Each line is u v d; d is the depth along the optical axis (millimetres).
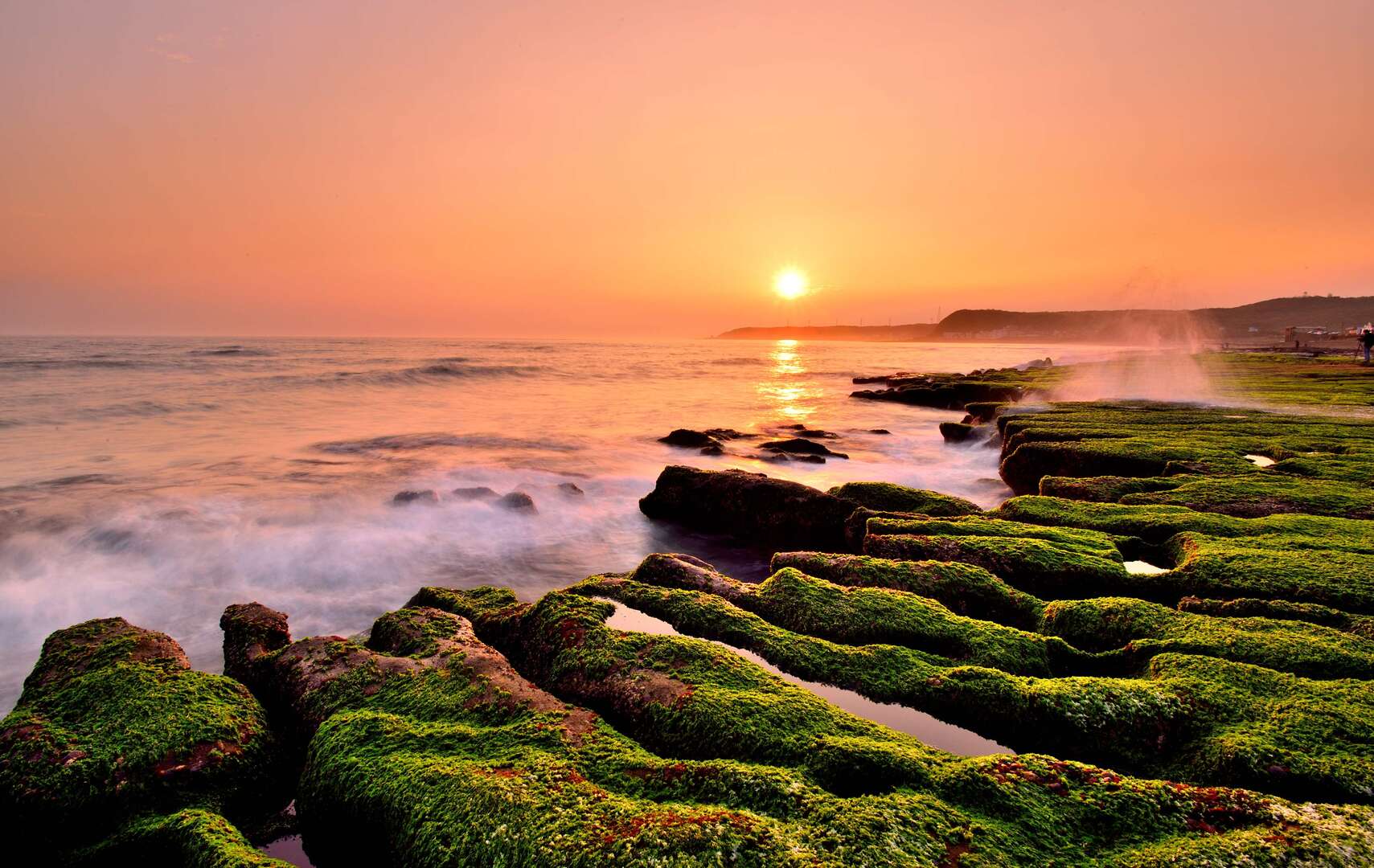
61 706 5254
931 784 3852
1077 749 4652
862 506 11945
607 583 7379
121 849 4242
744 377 75938
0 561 12719
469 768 4172
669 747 4543
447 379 56250
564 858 3344
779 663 5875
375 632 6781
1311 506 10289
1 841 4355
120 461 22000
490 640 6578
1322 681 4887
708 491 14625
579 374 68688
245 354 78812
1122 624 6168
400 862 3822
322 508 16734
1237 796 3674
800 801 3689
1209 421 20219
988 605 7062
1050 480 12266
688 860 3236
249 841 4590
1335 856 3195
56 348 87812
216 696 5461
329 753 4605
